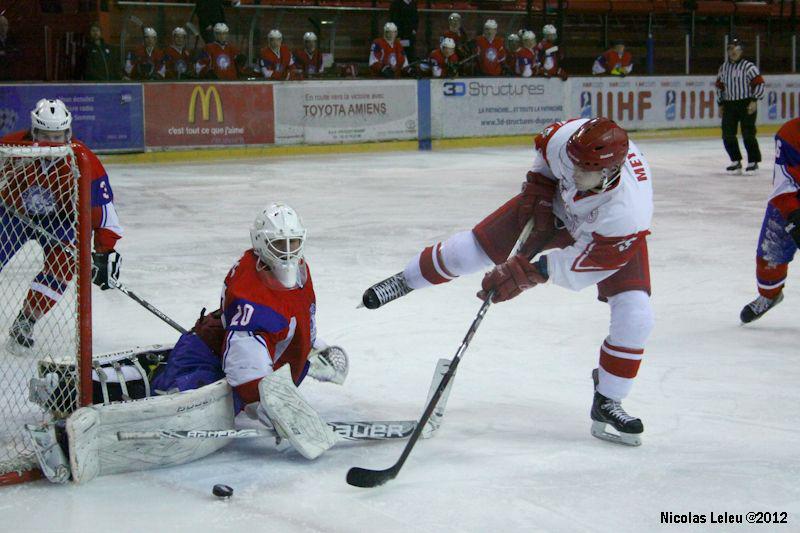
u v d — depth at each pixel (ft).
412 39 149.07
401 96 143.13
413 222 80.38
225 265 62.34
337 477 29.04
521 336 46.14
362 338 45.39
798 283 58.08
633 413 35.42
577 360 42.32
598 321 49.14
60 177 39.86
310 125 137.39
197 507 26.73
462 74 151.94
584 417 35.12
